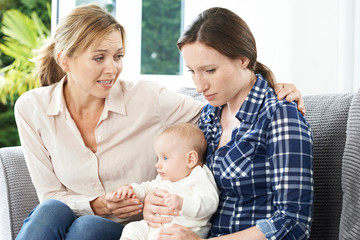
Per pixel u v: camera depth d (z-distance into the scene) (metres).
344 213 1.23
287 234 1.18
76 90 1.54
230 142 1.34
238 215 1.29
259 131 1.27
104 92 1.47
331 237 1.38
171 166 1.43
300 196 1.19
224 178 1.33
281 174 1.21
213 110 1.48
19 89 4.14
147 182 1.49
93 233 1.31
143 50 3.09
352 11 2.19
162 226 1.34
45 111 1.57
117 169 1.56
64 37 1.43
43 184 1.59
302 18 2.38
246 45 1.29
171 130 1.47
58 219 1.31
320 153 1.44
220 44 1.25
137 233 1.34
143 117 1.57
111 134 1.56
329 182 1.41
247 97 1.33
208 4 2.78
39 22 4.30
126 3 2.90
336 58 2.23
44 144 1.59
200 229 1.33
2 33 4.16
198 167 1.41
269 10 2.52
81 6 1.46
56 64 1.63
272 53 2.51
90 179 1.55
